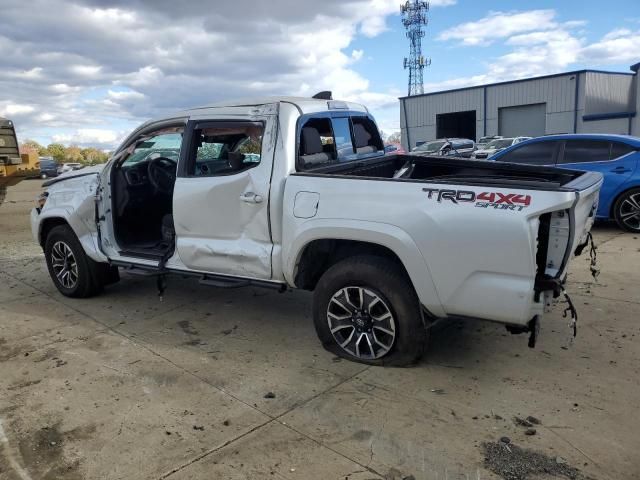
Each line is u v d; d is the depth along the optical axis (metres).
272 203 3.97
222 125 4.34
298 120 4.08
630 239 7.73
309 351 4.20
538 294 3.20
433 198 3.36
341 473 2.71
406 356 3.72
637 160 8.04
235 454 2.90
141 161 5.66
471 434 3.00
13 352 4.38
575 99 35.34
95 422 3.26
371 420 3.18
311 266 4.11
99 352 4.32
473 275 3.27
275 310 5.22
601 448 2.84
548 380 3.59
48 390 3.69
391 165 5.32
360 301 3.79
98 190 5.25
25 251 8.58
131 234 5.57
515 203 3.12
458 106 41.41
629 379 3.57
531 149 8.87
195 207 4.39
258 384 3.68
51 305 5.58
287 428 3.13
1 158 11.11
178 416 3.30
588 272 6.09
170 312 5.25
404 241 3.42
